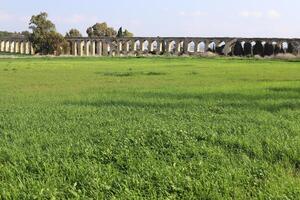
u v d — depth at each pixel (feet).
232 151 36.58
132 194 25.64
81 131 44.11
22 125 47.83
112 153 34.91
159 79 138.41
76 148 36.40
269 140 39.11
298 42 449.06
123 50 572.92
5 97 84.17
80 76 154.20
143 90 94.73
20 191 26.09
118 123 48.78
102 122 49.52
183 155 34.86
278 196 25.40
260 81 124.06
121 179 28.53
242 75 156.97
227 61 315.78
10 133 43.37
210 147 36.99
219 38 495.82
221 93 84.94
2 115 55.57
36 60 321.73
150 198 25.40
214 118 52.75
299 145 37.29
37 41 541.34
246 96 79.15
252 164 32.32
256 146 37.19
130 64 262.06
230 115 55.47
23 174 29.55
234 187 27.22
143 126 46.16
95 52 589.73
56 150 35.65
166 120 51.19
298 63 280.92
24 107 64.95
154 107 63.82
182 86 106.42
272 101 70.28
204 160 33.35
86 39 587.27
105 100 74.69
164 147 37.09
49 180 28.04
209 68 212.43
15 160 32.89
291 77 144.87
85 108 62.59
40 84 121.29
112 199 24.85
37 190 26.17
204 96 79.66
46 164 31.32
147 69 203.21
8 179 28.50
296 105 65.46
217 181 28.09
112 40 577.84
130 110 60.08
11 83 124.98
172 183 27.58
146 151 35.09
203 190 26.55
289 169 31.81
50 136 41.65
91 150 35.32
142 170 30.40
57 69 201.67
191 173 29.84
